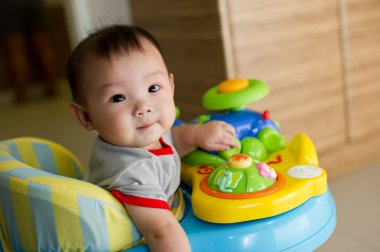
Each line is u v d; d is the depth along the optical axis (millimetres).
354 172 1573
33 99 3533
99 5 1753
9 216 699
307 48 1394
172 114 735
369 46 1533
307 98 1434
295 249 672
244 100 869
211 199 689
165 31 1512
